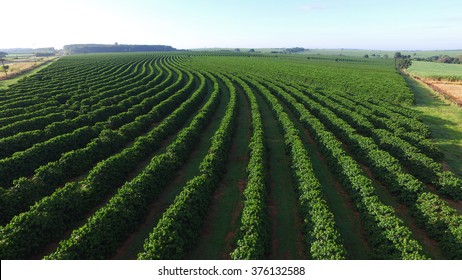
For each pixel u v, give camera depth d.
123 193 20.58
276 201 23.47
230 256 17.69
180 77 83.69
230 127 37.22
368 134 37.12
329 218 18.02
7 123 38.88
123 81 74.62
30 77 80.12
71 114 43.72
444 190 23.88
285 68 117.94
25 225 17.27
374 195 21.22
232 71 105.19
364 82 78.38
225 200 23.41
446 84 82.88
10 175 25.25
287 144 32.19
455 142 36.28
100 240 16.81
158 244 15.94
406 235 16.94
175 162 27.56
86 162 28.19
